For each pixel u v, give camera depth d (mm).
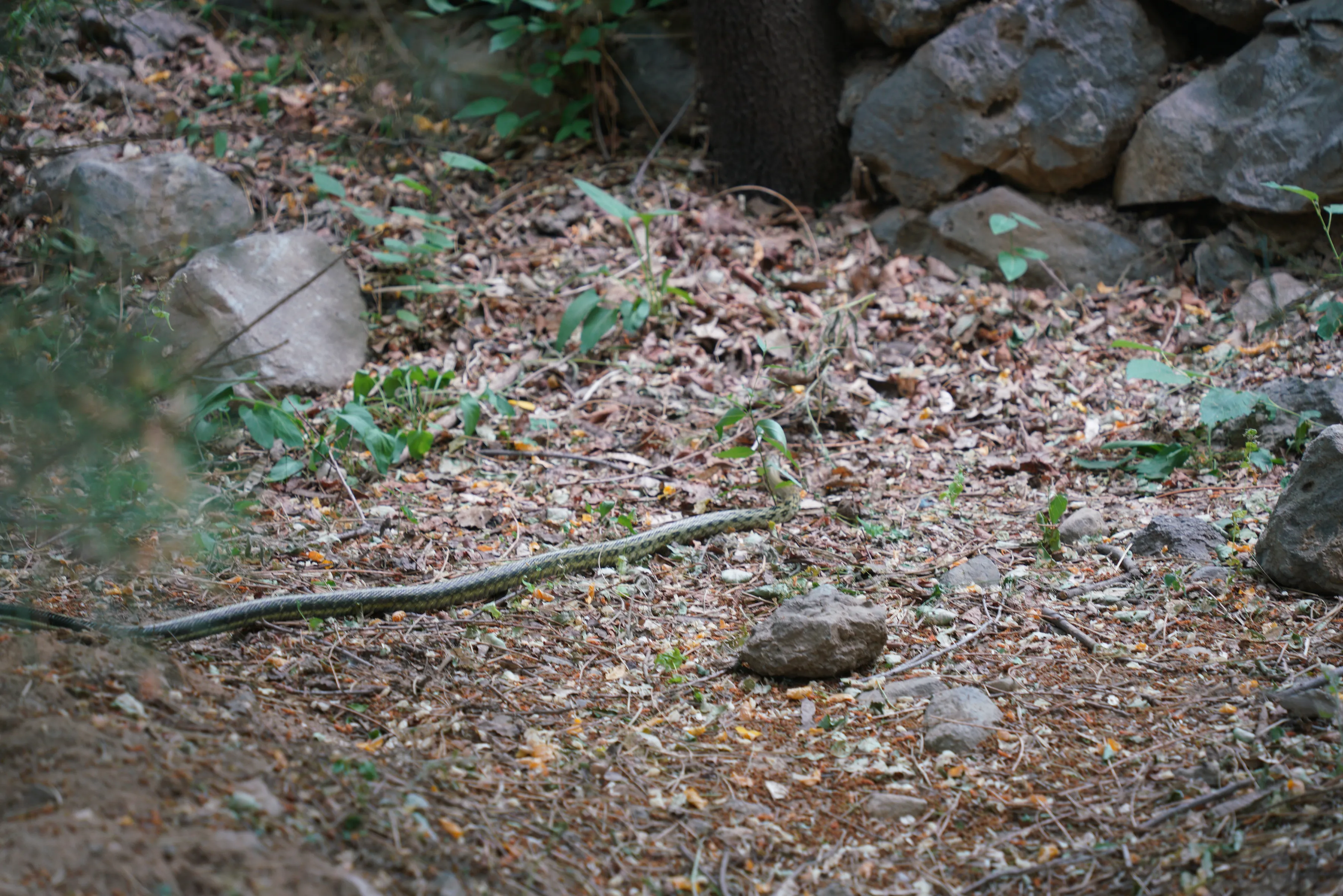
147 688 4539
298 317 9938
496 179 12336
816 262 11375
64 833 3283
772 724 5254
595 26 12617
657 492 8312
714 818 4480
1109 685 5469
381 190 11750
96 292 5137
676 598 6672
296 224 11352
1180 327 10242
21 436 4246
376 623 6168
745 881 4094
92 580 6219
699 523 7426
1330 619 5891
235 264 9836
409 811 4078
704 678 5695
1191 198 10656
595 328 10102
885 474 8594
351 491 8070
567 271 11180
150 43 13086
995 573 6742
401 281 10844
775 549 7277
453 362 10211
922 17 11336
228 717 4562
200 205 10641
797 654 5594
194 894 3189
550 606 6496
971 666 5723
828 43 11875
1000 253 10875
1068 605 6367
